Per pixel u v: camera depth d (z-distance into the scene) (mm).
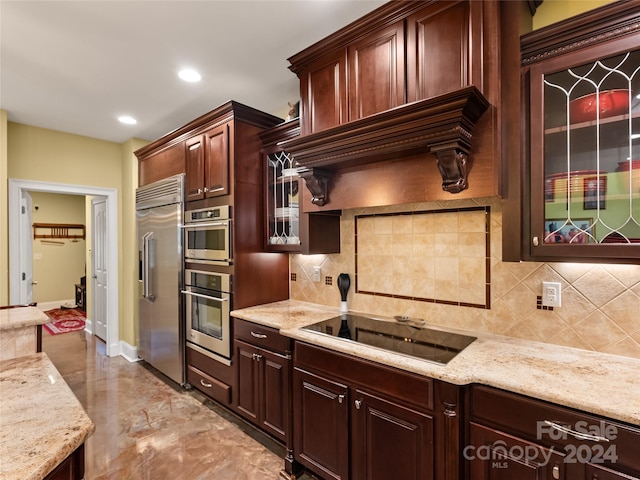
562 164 1398
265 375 2219
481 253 1859
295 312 2443
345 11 1835
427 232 2064
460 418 1341
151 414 2670
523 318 1728
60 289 7223
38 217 6973
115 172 4035
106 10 1776
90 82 2570
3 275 3049
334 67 2002
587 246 1314
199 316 2889
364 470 1629
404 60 1716
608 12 1259
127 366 3693
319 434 1832
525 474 1202
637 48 1221
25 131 3395
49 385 1221
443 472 1363
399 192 1813
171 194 3154
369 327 2020
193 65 2352
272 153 2674
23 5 1721
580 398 1104
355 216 2432
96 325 4785
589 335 1545
